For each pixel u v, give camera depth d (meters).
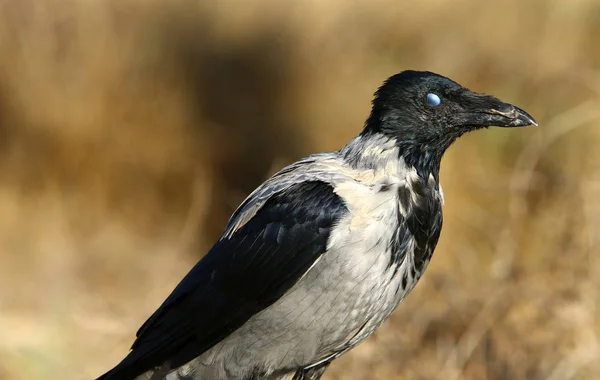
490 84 15.29
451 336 10.85
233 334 7.89
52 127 15.09
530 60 15.22
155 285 13.02
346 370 10.38
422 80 7.96
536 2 15.82
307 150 15.36
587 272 10.89
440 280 11.42
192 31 15.80
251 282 7.69
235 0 16.86
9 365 10.96
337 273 7.55
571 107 13.91
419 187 7.86
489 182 13.00
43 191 14.91
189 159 15.16
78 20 15.42
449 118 7.93
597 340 10.33
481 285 11.34
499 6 15.95
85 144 15.07
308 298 7.64
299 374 8.10
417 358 10.54
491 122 7.90
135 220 14.78
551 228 11.61
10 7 15.27
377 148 7.92
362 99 15.52
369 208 7.58
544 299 10.71
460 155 13.29
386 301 7.77
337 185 7.73
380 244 7.55
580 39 15.59
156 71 15.52
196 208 14.00
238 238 7.87
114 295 12.87
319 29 16.12
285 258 7.62
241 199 14.46
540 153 12.55
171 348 7.93
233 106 15.60
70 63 15.30
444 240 12.41
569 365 10.11
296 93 15.77
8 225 14.53
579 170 12.33
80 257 13.89
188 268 13.49
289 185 7.90
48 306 12.46
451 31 15.94
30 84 15.18
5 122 15.16
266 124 15.54
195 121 15.42
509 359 10.41
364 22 16.22
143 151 15.12
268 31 16.02
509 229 11.82
